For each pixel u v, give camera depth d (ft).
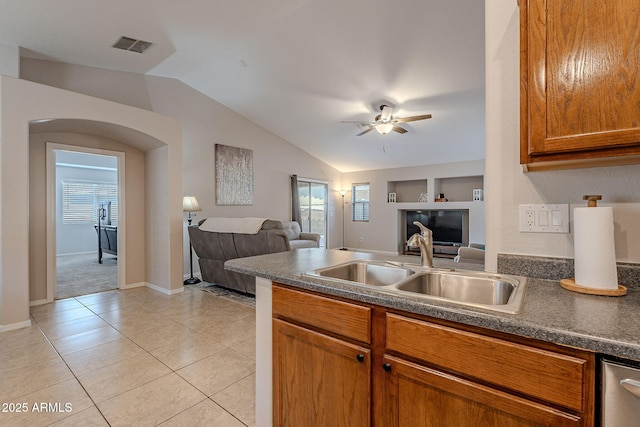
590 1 2.92
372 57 12.53
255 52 13.01
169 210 13.52
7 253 9.30
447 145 20.43
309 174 25.08
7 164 9.24
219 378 6.82
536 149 3.21
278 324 4.50
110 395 6.18
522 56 3.36
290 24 10.92
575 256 3.63
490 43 4.38
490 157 4.42
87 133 12.93
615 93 2.83
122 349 8.20
